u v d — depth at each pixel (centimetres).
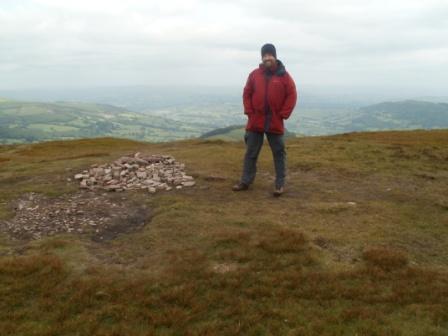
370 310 717
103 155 2848
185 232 1048
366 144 2689
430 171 1841
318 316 706
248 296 769
